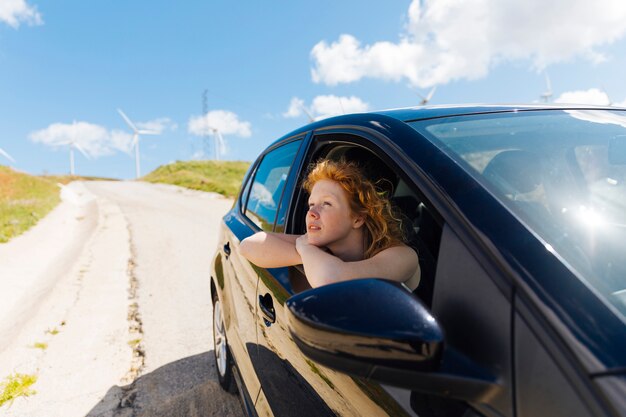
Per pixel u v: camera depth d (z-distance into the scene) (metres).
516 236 0.91
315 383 1.33
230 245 2.65
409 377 0.80
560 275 0.83
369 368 0.82
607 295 0.89
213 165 71.44
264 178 2.68
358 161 1.78
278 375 1.63
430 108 1.63
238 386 2.28
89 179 66.88
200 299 5.18
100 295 5.45
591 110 1.77
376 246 1.26
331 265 1.15
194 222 12.66
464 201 1.01
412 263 1.22
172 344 3.89
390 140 1.33
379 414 1.01
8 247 9.09
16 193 25.23
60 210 18.22
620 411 0.65
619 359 0.71
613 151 1.50
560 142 1.46
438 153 1.19
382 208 1.26
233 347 2.40
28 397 3.06
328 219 1.26
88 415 2.84
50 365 3.54
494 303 0.85
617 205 1.25
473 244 0.93
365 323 0.82
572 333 0.75
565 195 1.22
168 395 3.03
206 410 2.79
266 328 1.79
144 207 18.02
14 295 5.62
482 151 1.28
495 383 0.80
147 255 7.90
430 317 0.81
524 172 1.22
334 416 1.20
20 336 4.18
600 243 1.04
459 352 0.87
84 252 8.42
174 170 68.50
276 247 1.56
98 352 3.77
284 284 1.67
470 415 0.83
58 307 5.01
